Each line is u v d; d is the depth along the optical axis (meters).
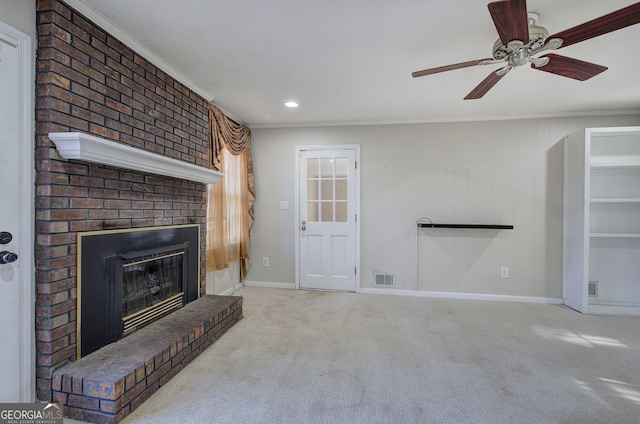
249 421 1.55
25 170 1.50
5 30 1.42
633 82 2.62
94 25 1.77
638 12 1.25
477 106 3.28
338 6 1.65
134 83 2.08
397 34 1.92
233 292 3.88
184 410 1.62
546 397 1.75
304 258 4.08
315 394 1.77
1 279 1.43
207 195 3.22
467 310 3.26
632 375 1.99
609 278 3.35
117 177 1.95
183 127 2.64
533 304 3.49
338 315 3.08
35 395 1.56
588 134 3.12
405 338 2.54
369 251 3.92
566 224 3.45
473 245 3.69
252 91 2.90
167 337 2.01
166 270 2.50
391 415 1.60
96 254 1.80
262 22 1.81
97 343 1.81
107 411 1.49
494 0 1.58
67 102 1.61
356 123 3.92
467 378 1.95
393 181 3.86
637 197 3.30
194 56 2.23
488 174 3.66
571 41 1.50
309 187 4.06
